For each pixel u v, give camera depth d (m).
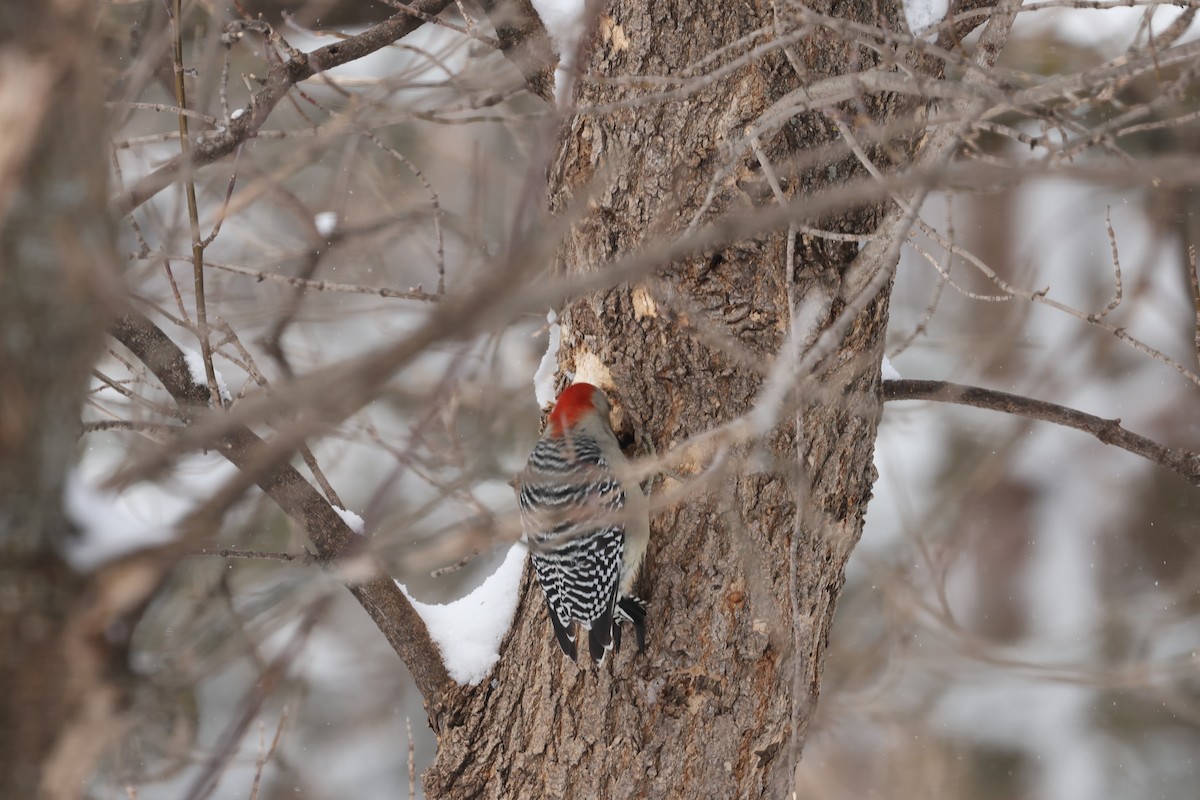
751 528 9.04
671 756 9.19
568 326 10.05
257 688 9.76
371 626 19.22
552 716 9.53
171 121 13.31
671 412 9.27
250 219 15.06
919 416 19.84
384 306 13.59
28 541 4.16
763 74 8.55
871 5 8.70
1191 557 20.73
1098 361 20.17
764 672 9.17
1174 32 6.82
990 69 7.80
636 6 8.74
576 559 9.47
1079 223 20.38
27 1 3.96
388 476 9.68
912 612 17.75
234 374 15.08
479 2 10.52
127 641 4.43
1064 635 20.58
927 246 20.42
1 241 4.03
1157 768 19.62
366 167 15.59
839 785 19.56
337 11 14.19
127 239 10.27
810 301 8.70
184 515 4.79
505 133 15.31
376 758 18.48
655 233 7.44
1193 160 5.48
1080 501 21.58
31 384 4.13
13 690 4.15
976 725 19.86
